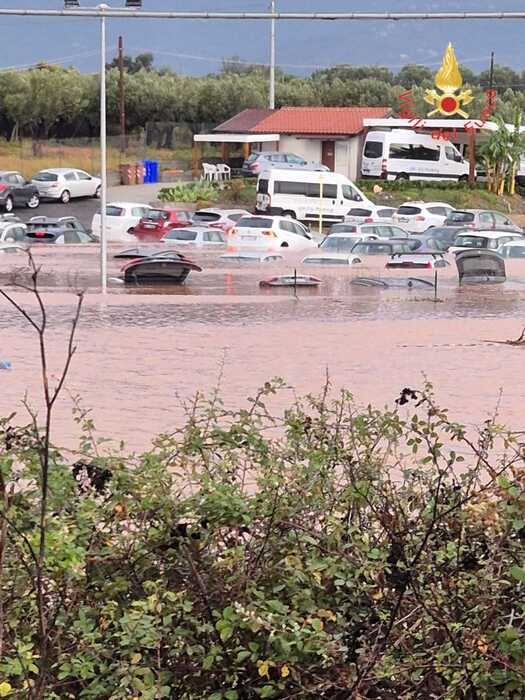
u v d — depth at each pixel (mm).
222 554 10484
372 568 9977
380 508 10945
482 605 9883
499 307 64812
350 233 98875
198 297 67625
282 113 150750
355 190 121750
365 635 9812
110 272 79750
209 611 9859
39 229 99375
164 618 9695
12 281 9703
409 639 9953
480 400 34594
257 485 11484
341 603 10172
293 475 11305
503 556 10094
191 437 11984
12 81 167000
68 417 30375
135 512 10719
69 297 65312
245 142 144875
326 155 147375
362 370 40906
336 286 75562
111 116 177250
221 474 11805
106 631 10039
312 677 9711
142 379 38094
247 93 182875
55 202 127188
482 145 141875
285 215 121688
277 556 10477
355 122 147250
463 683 9664
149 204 127938
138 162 144625
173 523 10711
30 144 156875
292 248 96000
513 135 141500
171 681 9883
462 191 139250
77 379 37750
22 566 9828
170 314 58938
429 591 10055
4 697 8953
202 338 49719
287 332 52281
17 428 12117
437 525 10398
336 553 10156
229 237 96188
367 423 12633
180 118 180500
